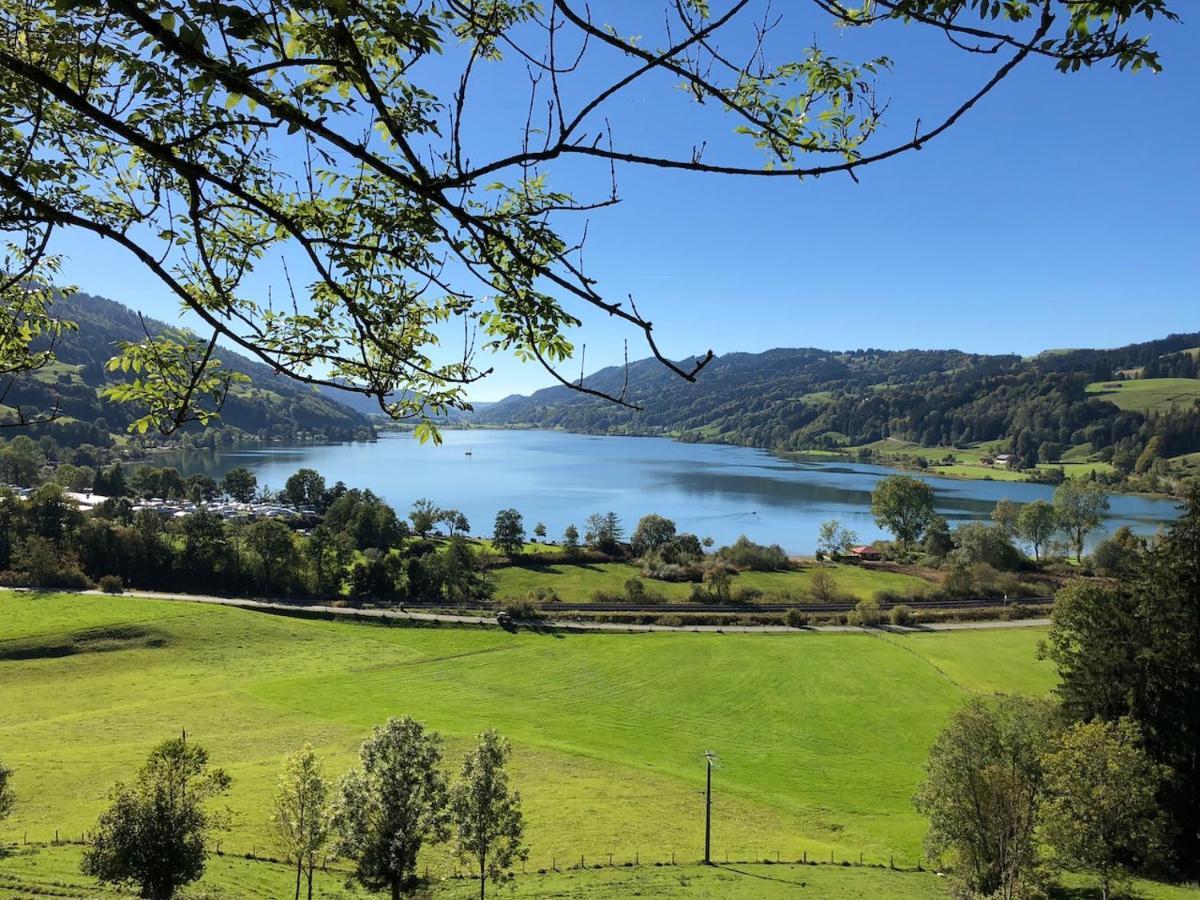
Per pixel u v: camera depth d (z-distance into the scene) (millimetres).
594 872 30375
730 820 36125
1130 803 24062
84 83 3688
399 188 4512
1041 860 25625
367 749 25234
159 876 24422
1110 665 32406
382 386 4254
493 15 3080
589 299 2922
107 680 55094
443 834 25500
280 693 53844
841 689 55969
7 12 3594
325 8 2865
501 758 27516
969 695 54312
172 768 25172
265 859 31000
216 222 4508
